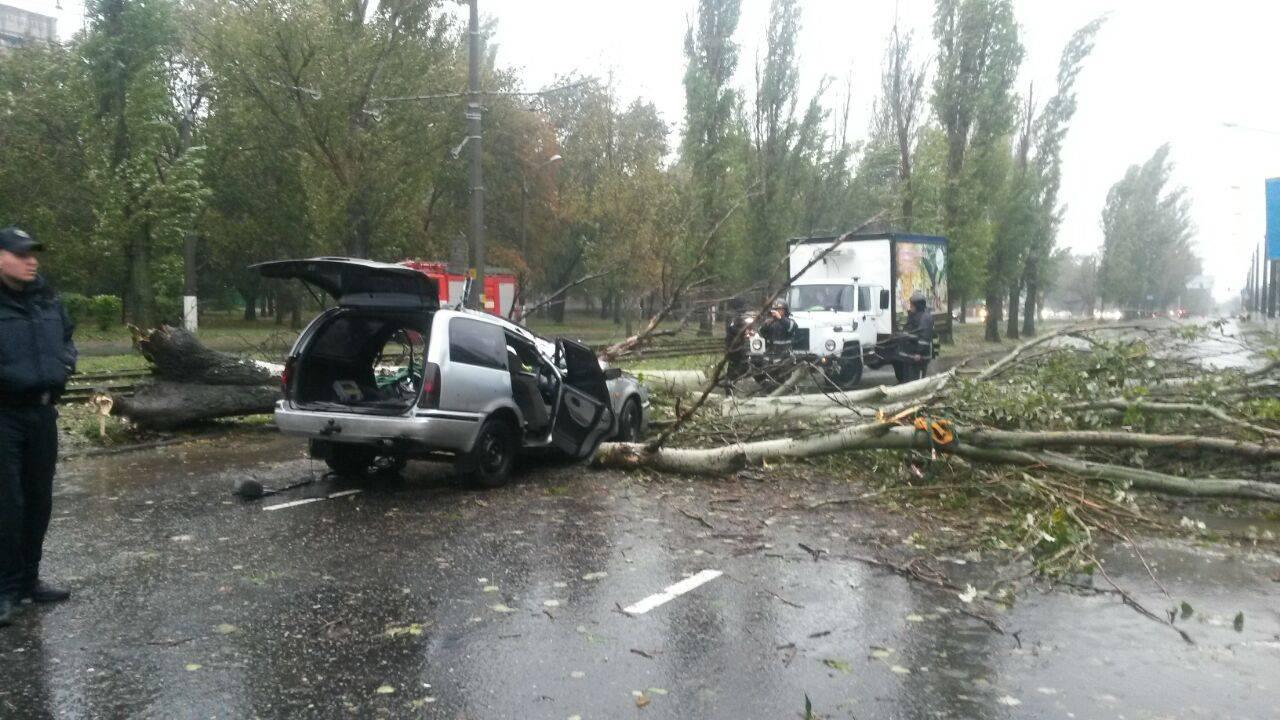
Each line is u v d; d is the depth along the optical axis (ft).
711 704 13.06
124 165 74.79
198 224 104.99
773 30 110.42
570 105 147.33
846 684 13.79
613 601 17.53
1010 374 32.35
